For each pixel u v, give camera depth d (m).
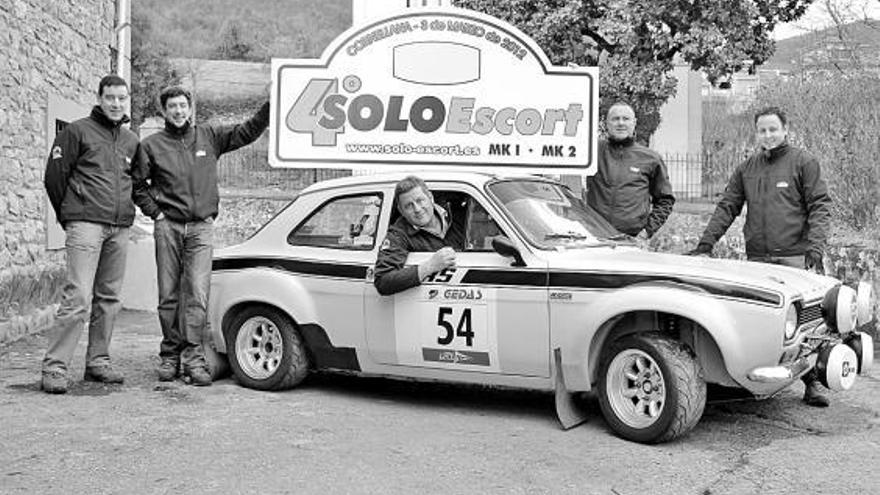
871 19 17.78
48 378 6.95
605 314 5.77
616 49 15.30
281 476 5.03
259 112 7.75
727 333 5.50
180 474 5.05
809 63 18.36
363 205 6.91
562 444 5.73
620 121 7.71
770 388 5.63
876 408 6.77
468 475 5.09
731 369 5.53
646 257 6.16
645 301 5.66
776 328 5.46
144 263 12.34
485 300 6.19
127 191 7.11
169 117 7.22
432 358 6.43
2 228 10.25
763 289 5.52
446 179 6.64
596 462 5.36
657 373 5.70
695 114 22.56
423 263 6.33
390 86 8.27
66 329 6.94
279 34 47.91
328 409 6.61
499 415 6.51
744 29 15.31
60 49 12.11
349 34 8.29
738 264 6.24
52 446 5.55
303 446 5.61
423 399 7.02
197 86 44.25
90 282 6.98
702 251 7.75
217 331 7.38
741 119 24.39
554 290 5.97
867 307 6.14
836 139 12.14
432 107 8.29
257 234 7.40
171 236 7.26
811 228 7.10
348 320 6.73
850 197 11.45
